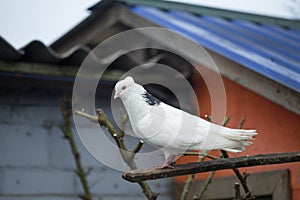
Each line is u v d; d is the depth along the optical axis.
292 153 3.06
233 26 6.74
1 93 5.21
